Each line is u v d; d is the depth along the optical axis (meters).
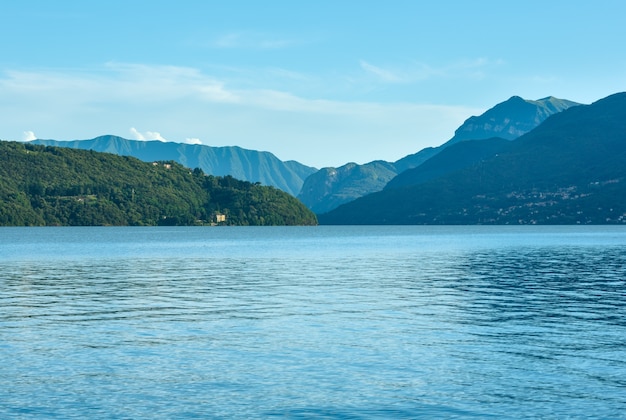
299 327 43.00
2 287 67.56
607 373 31.06
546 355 34.72
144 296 59.97
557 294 61.44
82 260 112.25
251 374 30.97
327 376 30.66
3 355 34.66
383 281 74.31
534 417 25.27
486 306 53.12
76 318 46.97
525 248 158.88
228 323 44.69
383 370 31.69
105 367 32.16
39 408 26.19
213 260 113.56
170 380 29.97
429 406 26.50
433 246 173.62
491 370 31.64
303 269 93.12
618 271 87.56
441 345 37.19
